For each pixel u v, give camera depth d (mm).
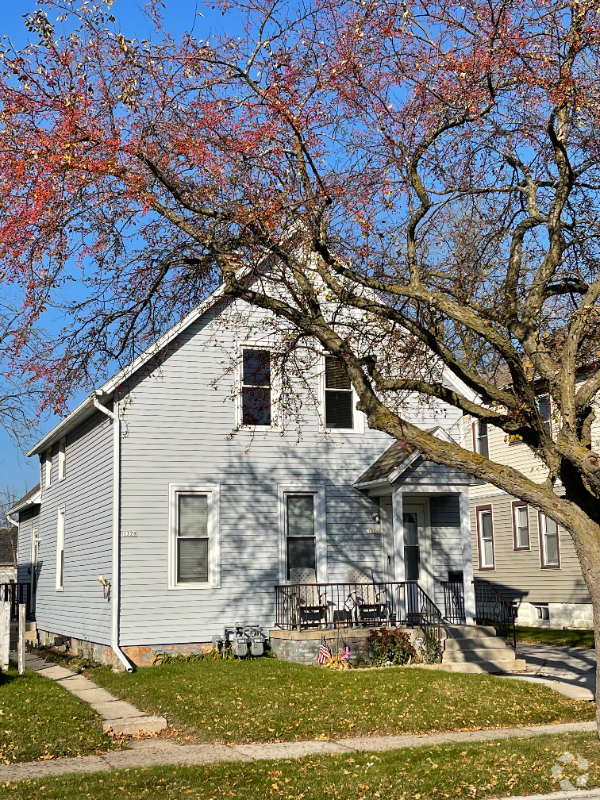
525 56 11727
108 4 10859
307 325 12016
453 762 9844
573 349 11195
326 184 12641
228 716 12414
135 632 17406
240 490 18766
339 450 19859
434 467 18641
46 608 24969
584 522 10750
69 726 11969
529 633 25062
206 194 11906
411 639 17625
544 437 11234
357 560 19516
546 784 9055
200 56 11602
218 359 18969
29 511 30281
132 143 11211
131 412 18109
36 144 10602
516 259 13188
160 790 8805
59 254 11422
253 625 18266
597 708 10758
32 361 13078
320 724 12062
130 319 13297
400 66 12539
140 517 17844
